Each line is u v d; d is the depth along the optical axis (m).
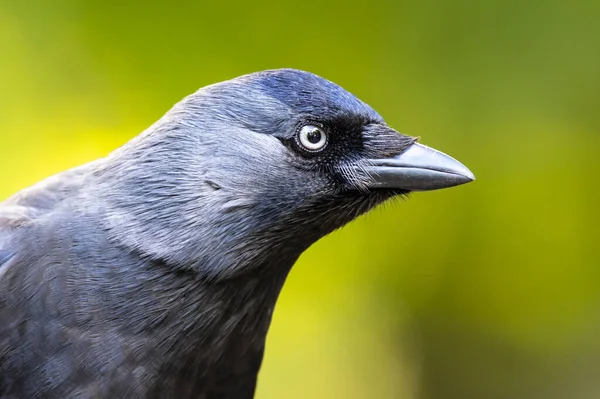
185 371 6.98
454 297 13.15
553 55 12.02
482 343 13.32
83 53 12.35
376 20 12.08
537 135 12.20
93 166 7.33
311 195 6.95
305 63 12.23
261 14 12.09
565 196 12.45
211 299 6.88
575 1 11.83
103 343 6.68
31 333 6.66
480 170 12.35
